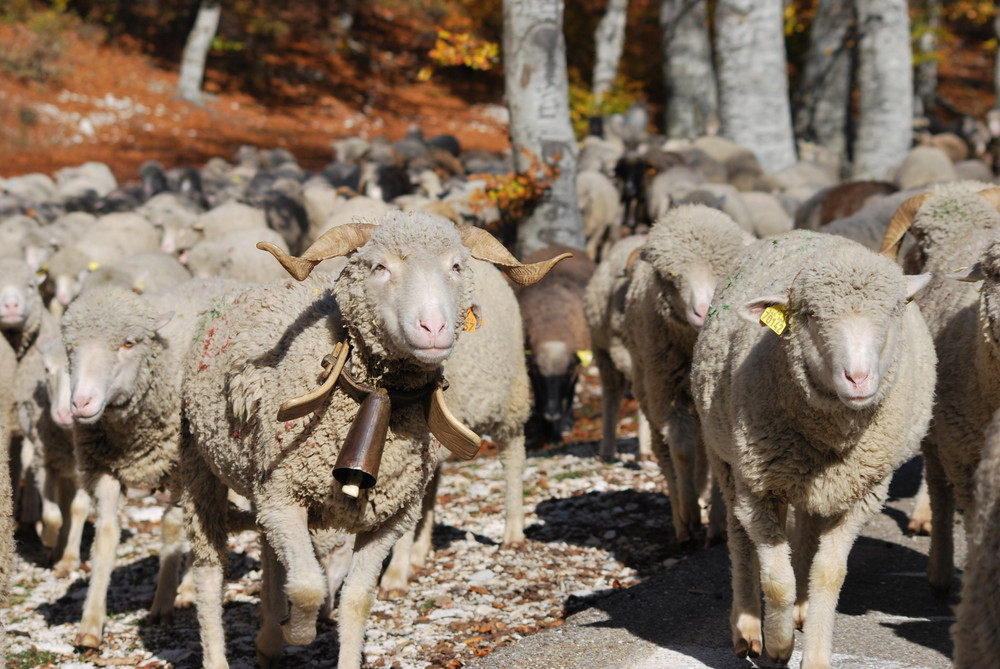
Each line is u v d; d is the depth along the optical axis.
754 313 4.33
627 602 5.70
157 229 14.66
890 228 6.29
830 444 4.34
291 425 4.30
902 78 20.83
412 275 4.04
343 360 4.25
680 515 6.72
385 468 4.34
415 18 48.00
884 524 6.88
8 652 5.77
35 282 8.19
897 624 5.21
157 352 5.93
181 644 5.83
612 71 33.06
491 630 5.60
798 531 5.16
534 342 10.43
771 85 21.91
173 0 40.12
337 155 29.47
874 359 4.04
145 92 36.06
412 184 19.75
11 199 17.61
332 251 4.17
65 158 29.27
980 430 5.22
